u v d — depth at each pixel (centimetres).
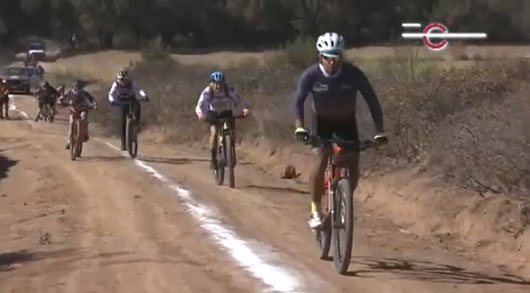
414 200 4456
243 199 4853
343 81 3002
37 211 4575
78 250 3556
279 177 6078
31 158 7156
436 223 4112
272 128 7450
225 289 2862
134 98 7112
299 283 2923
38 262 3359
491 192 4034
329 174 3153
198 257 3362
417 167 4869
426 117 5353
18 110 15725
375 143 3009
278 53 13450
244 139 7831
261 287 2877
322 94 3017
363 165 5356
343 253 3034
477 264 3381
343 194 3028
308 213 4425
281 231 3909
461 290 2877
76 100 7019
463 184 4244
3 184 5734
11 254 3562
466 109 5294
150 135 9706
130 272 3139
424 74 6694
